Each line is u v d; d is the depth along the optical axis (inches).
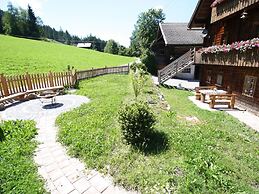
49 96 417.7
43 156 219.0
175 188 161.2
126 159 201.5
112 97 480.1
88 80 810.8
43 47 1923.0
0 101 397.7
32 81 540.7
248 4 391.9
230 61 428.8
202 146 228.1
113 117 329.1
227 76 536.1
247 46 357.7
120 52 3860.7
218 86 588.1
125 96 500.1
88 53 2288.4
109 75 1021.8
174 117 338.0
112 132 266.7
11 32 3388.3
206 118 360.2
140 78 650.8
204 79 707.4
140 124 220.1
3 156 208.7
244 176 182.5
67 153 224.1
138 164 193.5
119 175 180.5
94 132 265.6
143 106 229.3
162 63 1212.5
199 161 191.2
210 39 692.1
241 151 231.5
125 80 836.0
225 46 445.1
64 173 189.5
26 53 1386.6
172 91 669.3
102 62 1770.4
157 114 343.3
